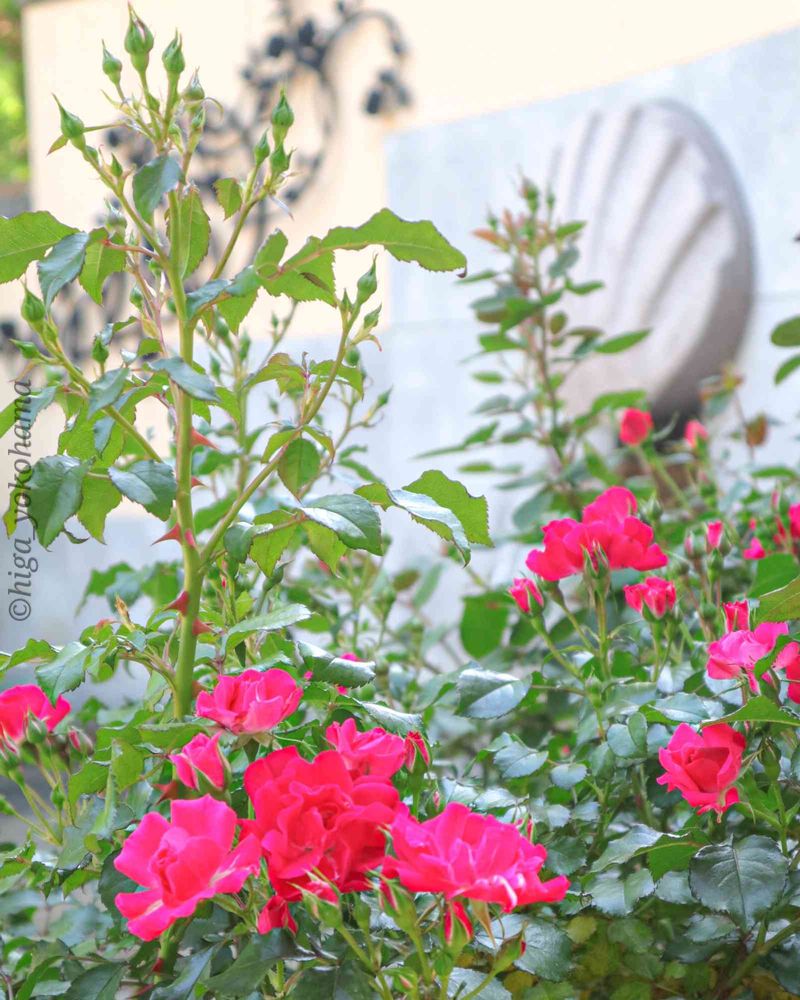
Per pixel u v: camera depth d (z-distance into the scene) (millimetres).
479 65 3607
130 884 926
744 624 1034
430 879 706
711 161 3049
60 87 4637
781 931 956
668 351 3104
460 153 3648
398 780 961
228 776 822
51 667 940
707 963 1013
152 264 990
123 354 1004
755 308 3016
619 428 2320
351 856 780
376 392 3820
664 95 3184
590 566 1136
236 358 1517
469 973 846
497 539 2207
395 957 905
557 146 3408
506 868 715
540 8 3445
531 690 1171
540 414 2252
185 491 960
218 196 1014
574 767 1076
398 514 3547
